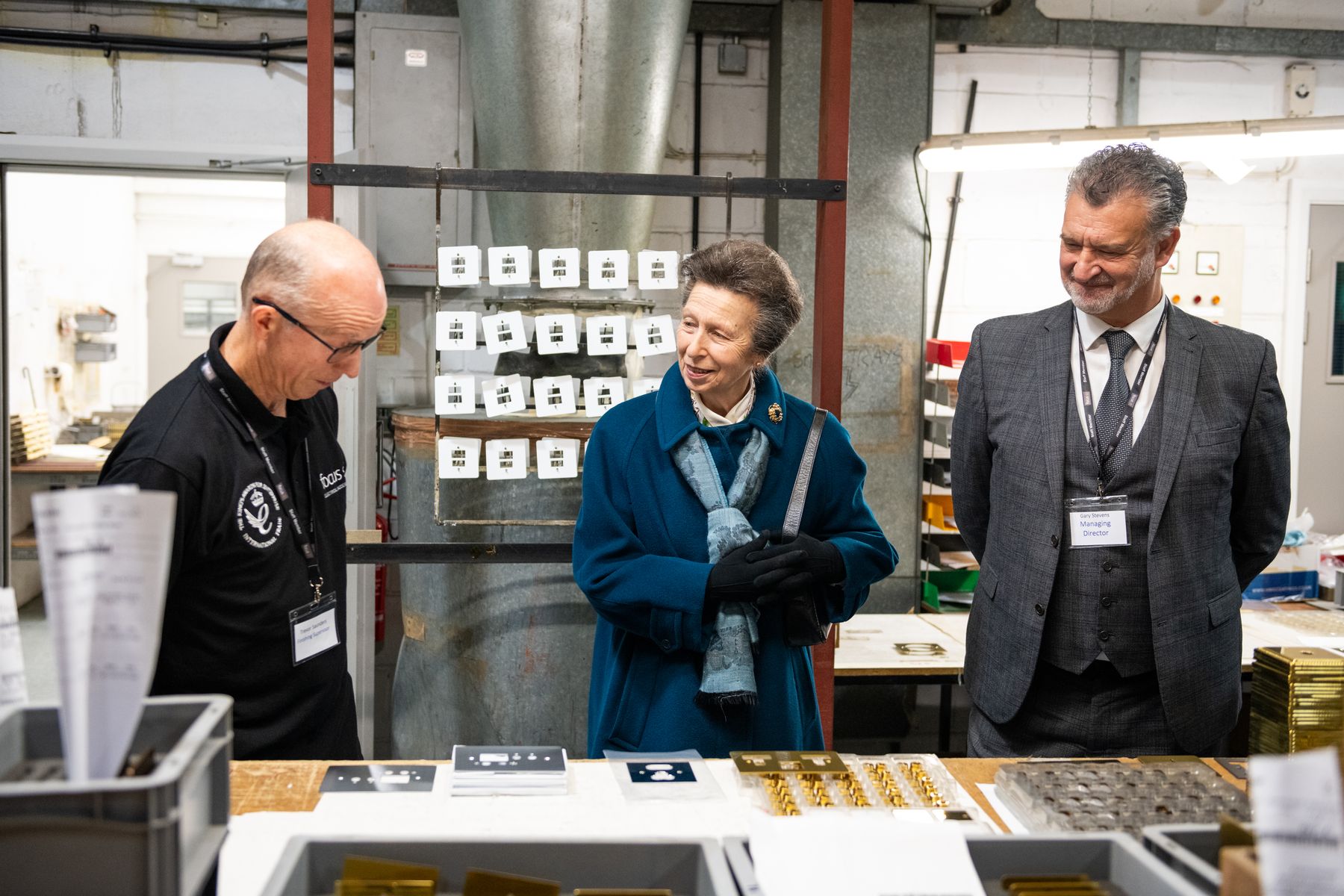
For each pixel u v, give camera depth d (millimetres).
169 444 1263
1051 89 3732
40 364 6293
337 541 1519
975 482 1778
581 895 830
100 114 3359
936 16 3543
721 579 1396
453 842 841
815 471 1562
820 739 1603
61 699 623
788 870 814
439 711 2432
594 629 2338
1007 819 1123
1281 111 3832
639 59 2588
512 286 2266
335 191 2857
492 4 2537
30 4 3312
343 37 3410
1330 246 3895
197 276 9516
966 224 3740
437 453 2133
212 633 1326
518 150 2643
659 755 1313
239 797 1127
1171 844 826
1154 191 1465
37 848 623
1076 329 1649
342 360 1322
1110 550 1562
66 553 596
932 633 2875
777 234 3504
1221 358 1601
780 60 3441
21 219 5941
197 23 3381
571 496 2250
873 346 3576
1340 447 4000
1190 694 1555
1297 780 574
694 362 1415
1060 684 1612
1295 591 3125
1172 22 3715
